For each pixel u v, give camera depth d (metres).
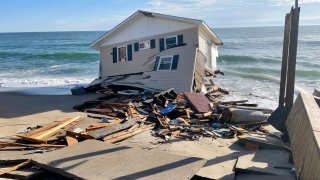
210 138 11.99
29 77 33.66
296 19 9.77
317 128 6.25
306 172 5.68
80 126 12.48
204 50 23.97
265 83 27.30
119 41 26.23
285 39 11.16
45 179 7.99
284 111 10.84
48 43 103.12
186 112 15.15
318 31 164.38
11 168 8.23
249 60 44.75
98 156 8.49
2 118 15.35
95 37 146.50
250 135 12.16
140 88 21.42
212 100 18.83
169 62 21.58
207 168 8.46
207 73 24.59
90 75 34.84
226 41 90.81
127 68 25.91
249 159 9.21
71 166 7.83
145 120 14.22
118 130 11.88
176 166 7.83
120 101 18.23
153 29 24.17
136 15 24.50
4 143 10.36
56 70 39.00
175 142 11.41
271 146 10.48
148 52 24.59
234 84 26.86
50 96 22.16
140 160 8.21
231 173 8.11
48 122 14.31
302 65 40.47
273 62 43.50
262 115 13.77
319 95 14.34
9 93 23.86
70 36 162.25
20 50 75.06
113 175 7.32
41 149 9.95
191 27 22.38
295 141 7.54
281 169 8.35
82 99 20.45
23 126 13.61
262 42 83.75
